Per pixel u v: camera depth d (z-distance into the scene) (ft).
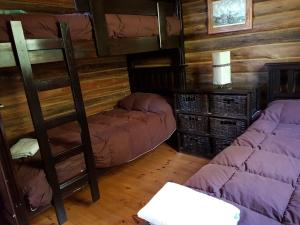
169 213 3.69
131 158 8.70
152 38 9.46
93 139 8.06
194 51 11.16
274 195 4.10
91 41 7.33
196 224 3.43
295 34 8.57
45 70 9.71
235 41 9.92
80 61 10.86
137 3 8.60
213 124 9.52
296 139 6.20
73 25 6.76
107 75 12.12
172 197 4.06
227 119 9.09
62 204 6.79
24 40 5.62
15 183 5.75
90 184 7.52
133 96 11.94
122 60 12.81
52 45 6.16
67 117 6.63
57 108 10.20
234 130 9.03
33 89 5.88
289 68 8.37
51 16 6.33
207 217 3.53
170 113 10.55
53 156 6.38
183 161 10.01
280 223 3.60
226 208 3.68
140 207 7.34
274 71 8.66
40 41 5.92
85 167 7.39
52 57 6.33
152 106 10.75
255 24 9.30
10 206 5.95
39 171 6.35
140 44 8.89
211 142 9.86
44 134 6.15
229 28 9.90
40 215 7.36
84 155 7.22
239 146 6.27
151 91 12.45
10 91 8.77
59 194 6.66
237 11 9.55
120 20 7.93
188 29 11.09
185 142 10.65
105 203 7.66
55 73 10.03
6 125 8.75
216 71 9.27
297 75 8.57
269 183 4.44
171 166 9.65
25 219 6.04
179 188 4.31
